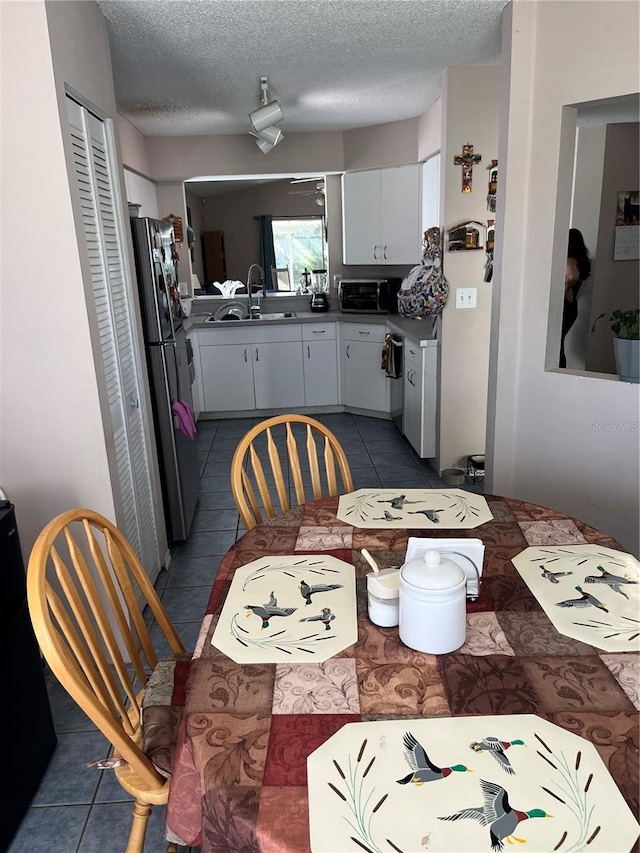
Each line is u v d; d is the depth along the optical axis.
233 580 1.35
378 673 1.05
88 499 2.04
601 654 1.09
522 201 2.52
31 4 1.65
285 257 7.72
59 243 1.81
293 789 0.83
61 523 1.25
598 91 2.24
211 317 5.44
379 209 4.82
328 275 5.66
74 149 1.94
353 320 5.03
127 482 2.36
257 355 5.19
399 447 4.43
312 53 2.91
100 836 1.55
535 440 2.70
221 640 1.14
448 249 3.41
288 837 0.77
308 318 5.12
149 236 2.67
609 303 3.73
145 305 2.73
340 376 5.29
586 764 0.86
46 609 1.06
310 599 1.27
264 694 1.01
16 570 1.61
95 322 1.96
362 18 2.49
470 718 0.95
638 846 0.75
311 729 0.93
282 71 3.18
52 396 1.94
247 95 3.64
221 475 4.04
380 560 1.43
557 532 1.55
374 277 5.46
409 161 4.58
